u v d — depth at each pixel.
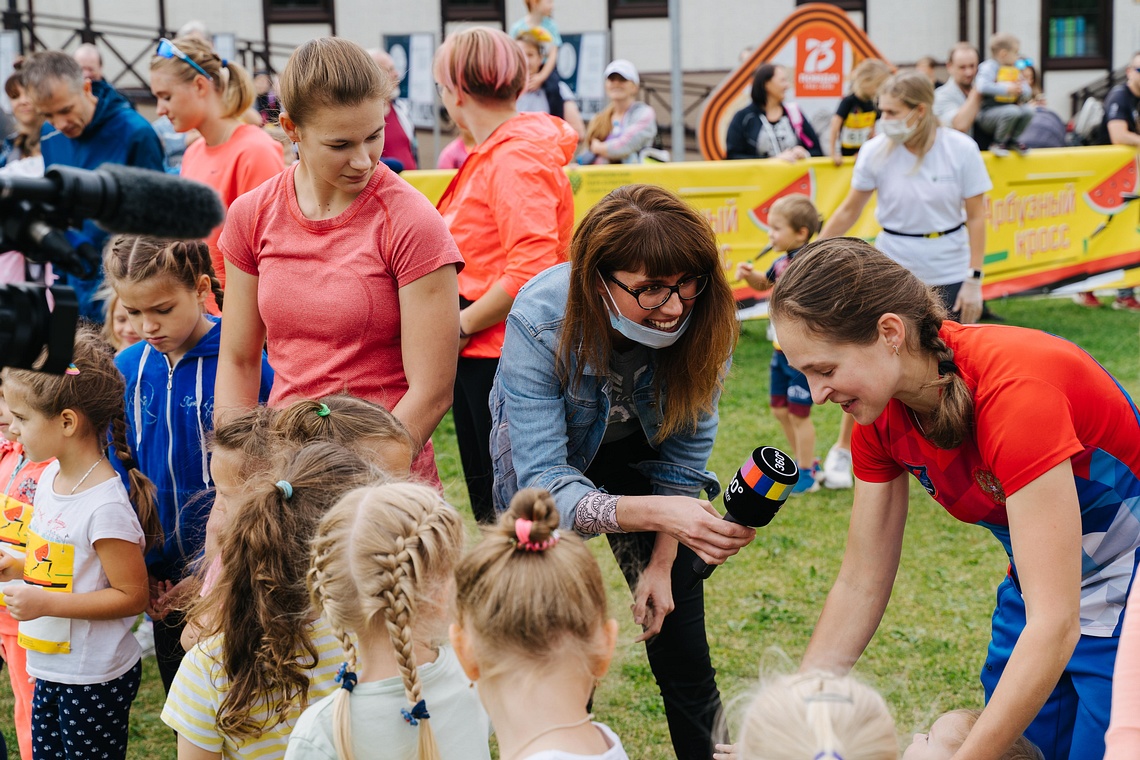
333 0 15.81
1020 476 1.94
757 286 5.69
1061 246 8.73
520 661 1.78
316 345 2.76
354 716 1.97
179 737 2.27
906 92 5.68
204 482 3.10
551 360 2.53
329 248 2.72
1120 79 15.45
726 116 9.64
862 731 1.63
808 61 9.61
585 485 2.53
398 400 2.82
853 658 2.33
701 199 8.02
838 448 5.62
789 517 5.14
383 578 1.94
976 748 1.94
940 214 5.87
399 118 8.95
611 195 2.36
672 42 9.29
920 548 4.78
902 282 1.99
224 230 2.86
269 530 2.21
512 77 3.55
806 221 5.64
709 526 2.31
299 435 2.50
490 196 3.52
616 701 3.58
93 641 2.90
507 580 1.77
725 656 3.78
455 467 5.78
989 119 8.51
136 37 14.53
